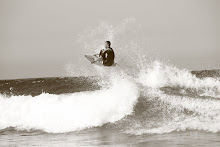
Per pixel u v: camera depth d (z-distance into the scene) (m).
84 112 38.72
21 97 43.56
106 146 29.59
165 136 31.53
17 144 32.09
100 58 47.31
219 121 34.31
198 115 36.47
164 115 37.44
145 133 33.12
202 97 40.53
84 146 30.14
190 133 31.84
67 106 40.19
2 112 41.16
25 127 38.25
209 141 28.91
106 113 38.31
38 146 31.11
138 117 37.66
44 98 42.47
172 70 49.91
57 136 34.59
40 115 39.88
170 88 44.50
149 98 40.75
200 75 69.88
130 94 41.34
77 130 36.22
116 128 35.75
